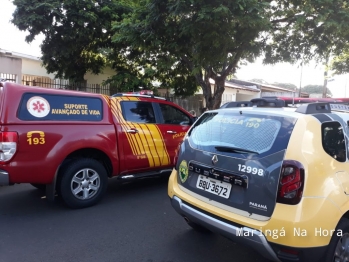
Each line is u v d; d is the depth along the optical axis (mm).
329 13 7926
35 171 4234
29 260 3264
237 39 8344
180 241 3785
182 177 3516
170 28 8359
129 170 5395
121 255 3420
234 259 3379
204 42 8148
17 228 4062
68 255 3391
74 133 4602
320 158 2652
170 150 5965
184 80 14438
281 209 2506
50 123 4398
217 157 3062
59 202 5109
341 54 12453
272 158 2658
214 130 3348
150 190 5906
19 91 4211
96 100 5043
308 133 2689
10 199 5242
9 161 4016
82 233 3951
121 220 4398
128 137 5316
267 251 2547
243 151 2887
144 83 13062
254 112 3107
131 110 5543
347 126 3154
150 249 3568
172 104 6242
